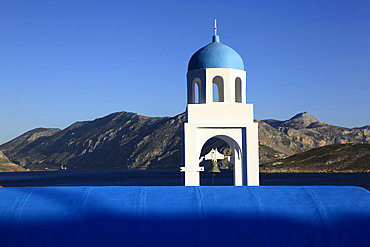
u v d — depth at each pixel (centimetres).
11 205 1211
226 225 1164
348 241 1130
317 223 1169
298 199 1248
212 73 2517
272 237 1141
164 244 1120
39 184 16200
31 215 1178
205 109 2448
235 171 2584
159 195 1270
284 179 16238
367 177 16688
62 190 1301
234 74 2545
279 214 1193
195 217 1181
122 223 1159
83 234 1134
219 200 1243
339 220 1174
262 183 13638
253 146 2439
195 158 2411
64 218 1170
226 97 2514
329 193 1280
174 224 1162
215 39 2695
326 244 1127
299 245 1129
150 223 1161
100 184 15250
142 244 1118
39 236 1130
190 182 2398
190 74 2602
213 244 1127
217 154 2559
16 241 1122
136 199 1243
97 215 1179
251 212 1199
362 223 1163
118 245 1115
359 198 1248
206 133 2455
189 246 1122
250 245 1129
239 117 2456
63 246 1112
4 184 16475
